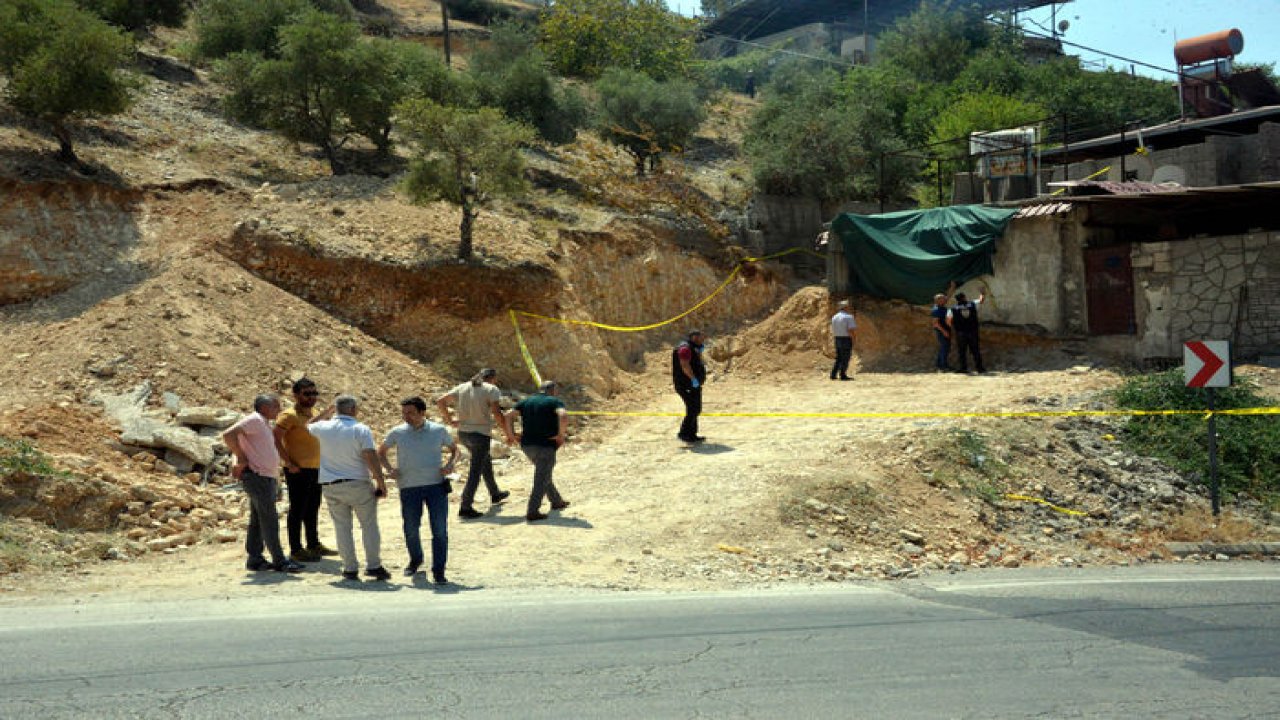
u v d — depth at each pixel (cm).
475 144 1861
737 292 2583
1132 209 2016
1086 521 1205
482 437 1126
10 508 980
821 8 6250
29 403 1275
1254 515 1280
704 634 663
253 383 1490
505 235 2066
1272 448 1391
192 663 563
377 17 5241
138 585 824
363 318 1806
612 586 845
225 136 2450
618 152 3225
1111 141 2772
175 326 1522
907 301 2194
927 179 3359
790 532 1055
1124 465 1359
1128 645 653
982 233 2080
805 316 2308
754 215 2802
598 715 480
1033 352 2002
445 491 859
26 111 1880
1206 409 1473
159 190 1908
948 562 1030
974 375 1916
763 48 6116
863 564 986
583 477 1299
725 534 1034
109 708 476
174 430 1277
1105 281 1939
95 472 1102
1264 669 592
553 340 1903
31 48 1862
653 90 3095
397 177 2250
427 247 1906
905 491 1197
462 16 5966
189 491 1185
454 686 524
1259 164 2347
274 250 1797
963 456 1291
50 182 1761
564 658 588
